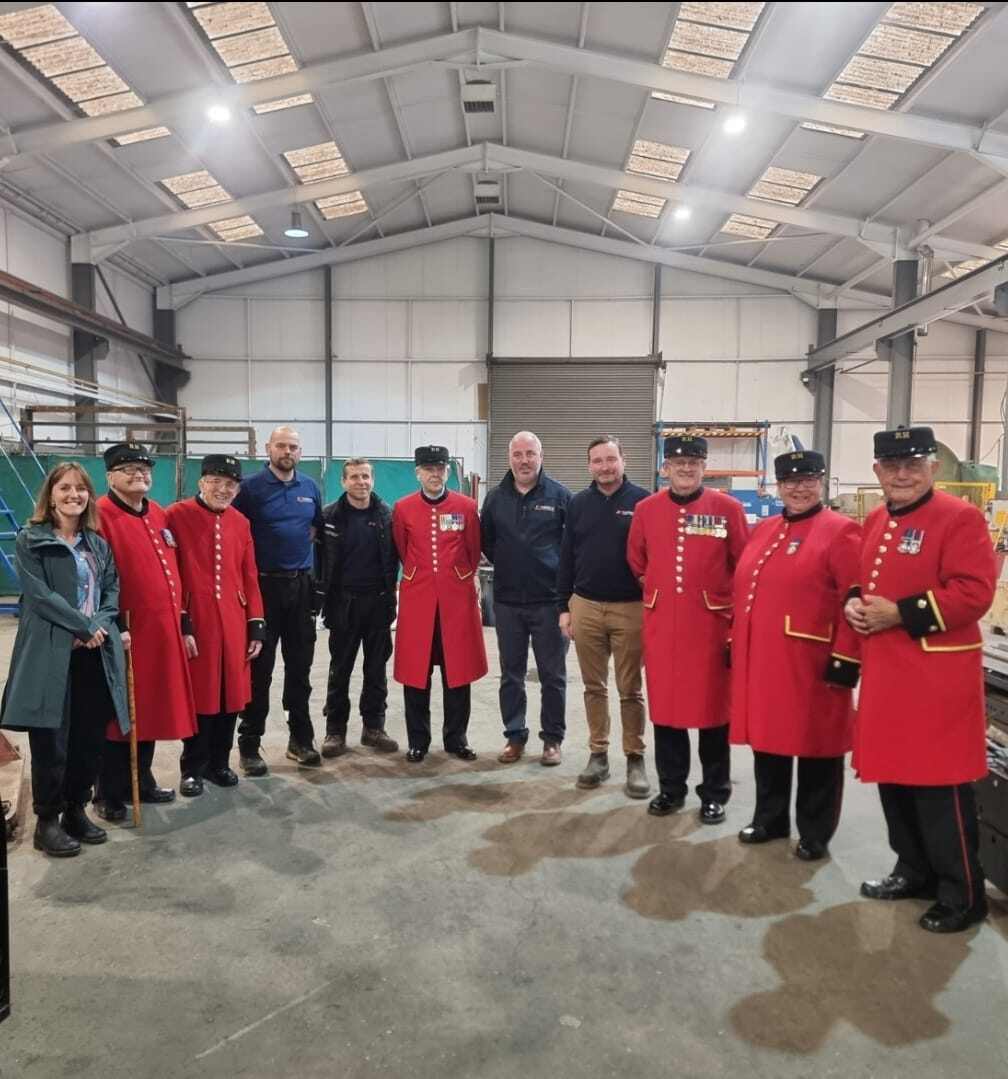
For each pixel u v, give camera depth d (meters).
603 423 12.34
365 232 11.95
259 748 3.68
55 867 2.53
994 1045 1.73
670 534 2.86
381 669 3.73
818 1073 1.65
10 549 7.78
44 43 6.21
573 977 1.97
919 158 8.02
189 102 7.14
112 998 1.88
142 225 9.84
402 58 7.05
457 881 2.46
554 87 8.17
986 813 2.38
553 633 3.50
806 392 12.41
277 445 3.35
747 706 2.58
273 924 2.21
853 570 2.38
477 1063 1.67
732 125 7.78
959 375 12.34
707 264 12.19
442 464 3.47
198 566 2.99
